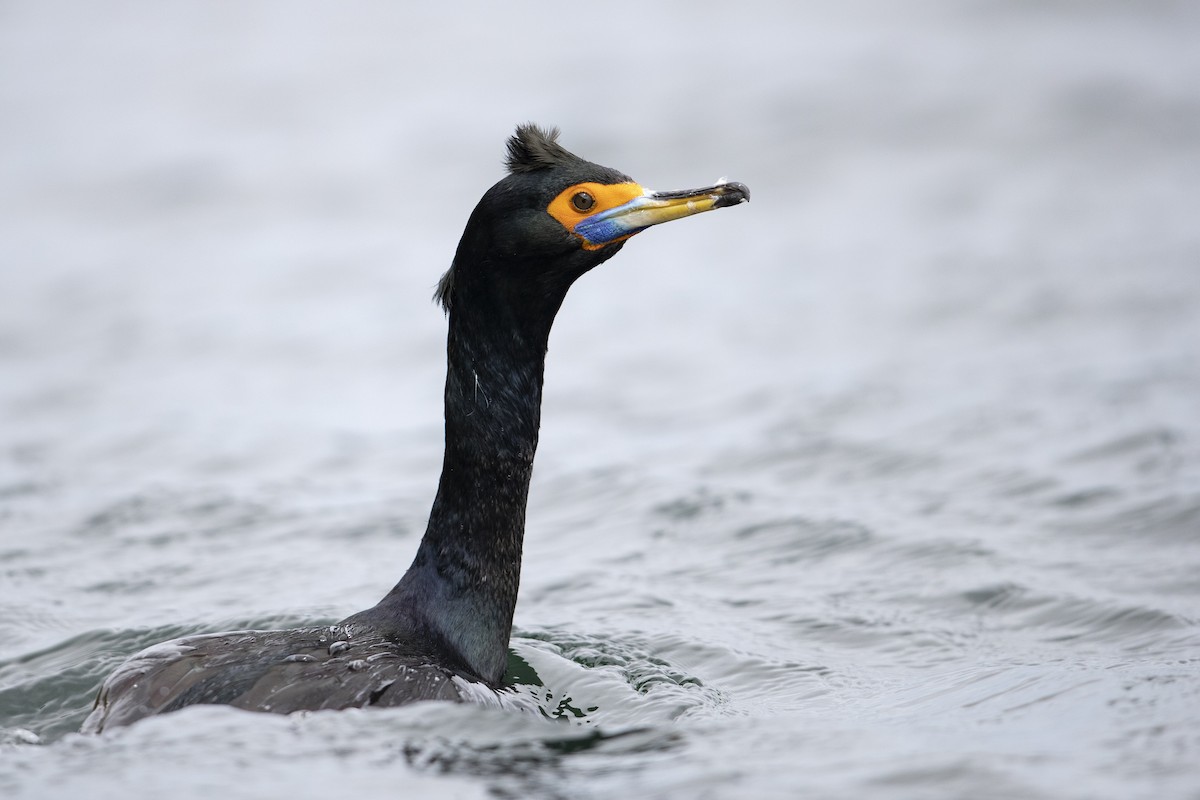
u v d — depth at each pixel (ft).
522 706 27.96
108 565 42.52
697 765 23.97
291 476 52.08
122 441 56.80
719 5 140.15
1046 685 30.42
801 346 67.36
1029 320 68.08
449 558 29.25
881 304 72.79
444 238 88.17
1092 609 36.50
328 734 23.72
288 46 133.49
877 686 32.09
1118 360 60.75
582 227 28.73
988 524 44.11
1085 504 45.11
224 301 78.28
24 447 56.29
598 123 107.14
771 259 82.74
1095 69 113.60
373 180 99.76
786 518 45.73
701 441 54.85
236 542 44.83
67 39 137.18
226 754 22.79
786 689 32.09
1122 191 89.97
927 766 23.67
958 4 133.80
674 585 40.55
